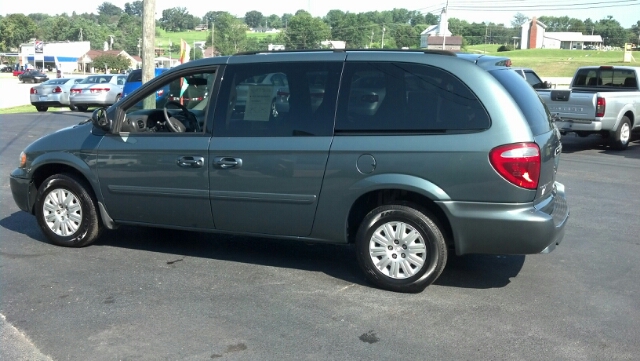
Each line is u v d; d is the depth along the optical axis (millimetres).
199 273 5840
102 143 6223
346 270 5965
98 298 5211
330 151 5332
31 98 27844
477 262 6227
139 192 6094
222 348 4336
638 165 12562
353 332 4594
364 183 5250
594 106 14023
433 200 5086
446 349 4332
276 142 5516
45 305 5059
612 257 6430
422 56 5262
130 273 5824
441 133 5070
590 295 5352
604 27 121562
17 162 12156
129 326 4676
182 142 5855
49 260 6188
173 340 4453
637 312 4992
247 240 6957
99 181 6262
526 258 6375
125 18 122062
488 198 4973
